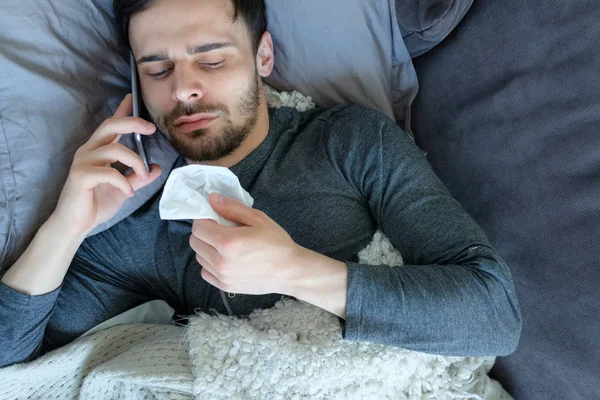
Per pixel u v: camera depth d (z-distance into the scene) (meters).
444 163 1.08
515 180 0.93
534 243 0.90
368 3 1.07
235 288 0.79
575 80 0.84
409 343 0.79
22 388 0.89
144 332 0.98
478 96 0.99
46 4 0.93
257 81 1.00
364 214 0.98
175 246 1.01
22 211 0.87
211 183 0.75
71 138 0.92
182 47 0.91
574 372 0.85
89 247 1.02
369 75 1.13
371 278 0.80
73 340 0.97
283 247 0.76
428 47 1.07
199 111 0.91
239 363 0.82
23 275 0.85
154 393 0.89
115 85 1.02
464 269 0.82
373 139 0.96
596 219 0.81
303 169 0.99
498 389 0.98
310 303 0.85
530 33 0.90
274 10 1.09
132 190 0.83
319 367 0.82
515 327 0.82
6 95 0.87
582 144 0.83
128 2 0.92
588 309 0.82
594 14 0.82
